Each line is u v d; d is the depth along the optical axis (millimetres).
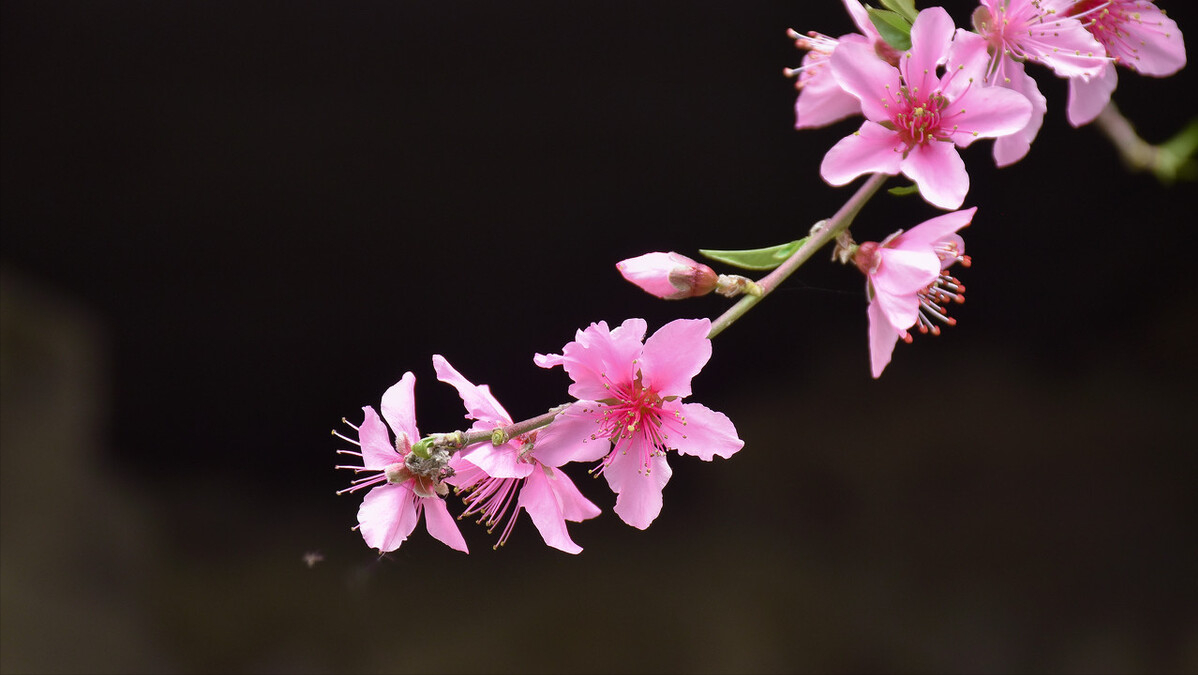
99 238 2750
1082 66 971
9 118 2652
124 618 2434
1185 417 2650
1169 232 2684
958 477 2662
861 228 2744
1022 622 2441
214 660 2434
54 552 2430
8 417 2545
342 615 2500
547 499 974
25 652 2258
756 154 2705
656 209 2768
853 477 2705
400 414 977
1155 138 2189
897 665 2396
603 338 966
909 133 964
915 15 970
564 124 2705
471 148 2746
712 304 2592
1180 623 2393
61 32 2613
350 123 2719
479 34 2658
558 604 2504
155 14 2631
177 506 2740
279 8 2633
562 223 2771
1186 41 2029
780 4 2609
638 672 2396
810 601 2508
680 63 2666
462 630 2465
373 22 2631
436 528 978
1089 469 2627
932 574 2537
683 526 2674
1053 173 2658
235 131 2711
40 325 2674
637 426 971
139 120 2691
